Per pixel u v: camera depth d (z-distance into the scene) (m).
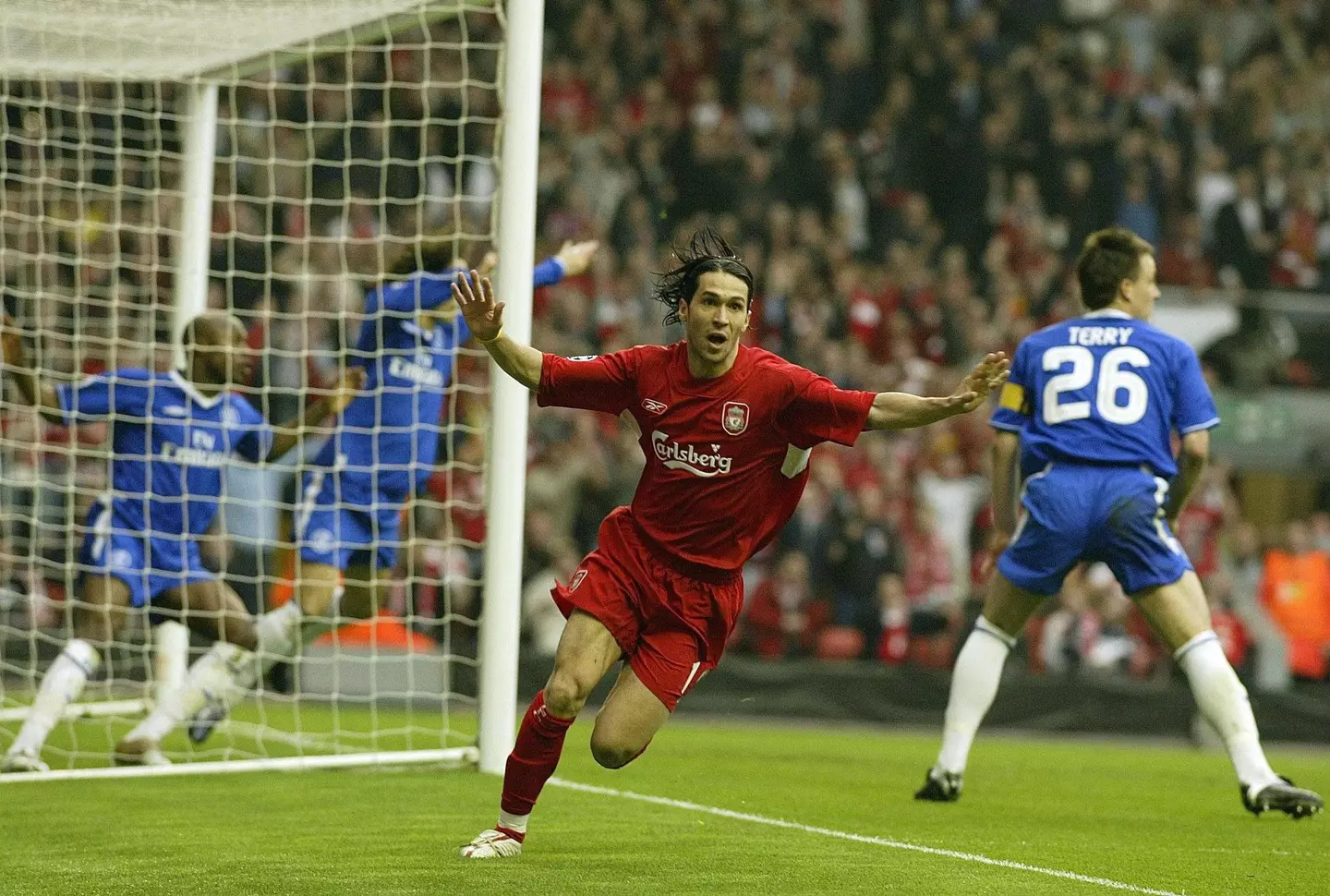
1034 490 22.72
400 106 56.88
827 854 17.78
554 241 58.25
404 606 45.06
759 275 59.59
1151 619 22.56
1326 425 57.34
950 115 66.81
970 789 26.20
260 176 53.12
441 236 27.17
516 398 25.50
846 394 16.27
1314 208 66.62
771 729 40.34
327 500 28.27
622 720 16.53
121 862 16.53
